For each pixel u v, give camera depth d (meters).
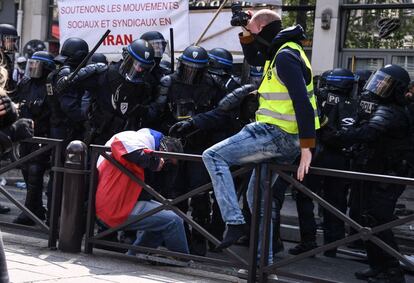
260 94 4.60
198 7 7.69
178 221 5.23
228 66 6.20
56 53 15.40
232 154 4.52
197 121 5.71
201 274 5.16
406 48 11.66
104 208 5.39
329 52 12.12
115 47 7.78
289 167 4.56
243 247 6.54
